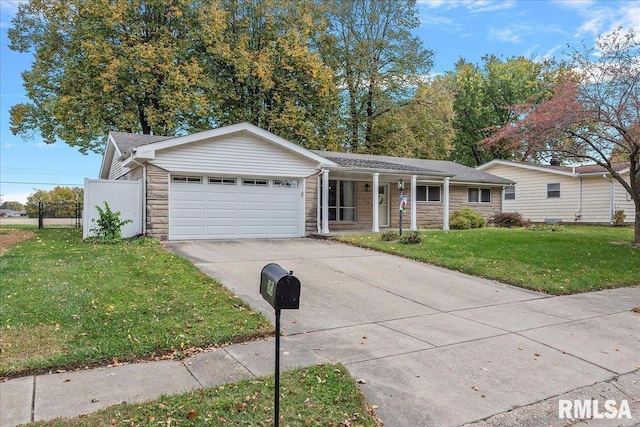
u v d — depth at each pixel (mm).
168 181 13281
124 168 15945
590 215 23047
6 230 18469
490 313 6949
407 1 27359
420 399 3943
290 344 5203
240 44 23734
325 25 27266
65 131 21875
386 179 18719
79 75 21000
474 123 34844
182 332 5309
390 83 28234
